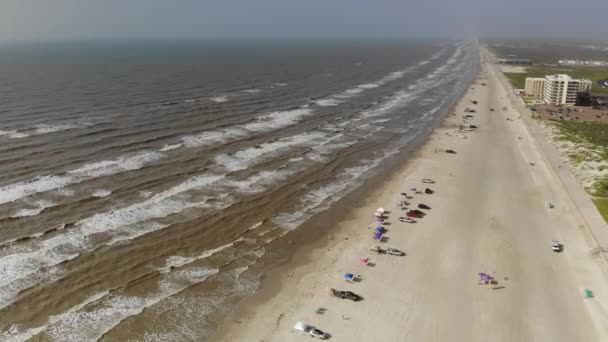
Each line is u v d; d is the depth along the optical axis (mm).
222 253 49594
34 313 38531
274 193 65562
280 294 43156
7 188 60531
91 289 42094
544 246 52469
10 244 47781
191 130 94812
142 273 45062
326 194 66375
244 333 37938
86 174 67125
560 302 42500
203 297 42219
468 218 59531
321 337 37281
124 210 57094
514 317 40438
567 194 65938
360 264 48375
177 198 61656
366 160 82312
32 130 87062
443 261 49156
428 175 75375
